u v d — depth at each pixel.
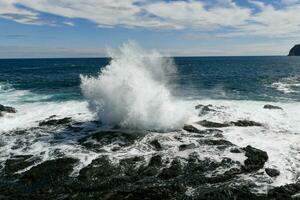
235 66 81.50
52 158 12.73
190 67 75.44
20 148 13.99
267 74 52.59
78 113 19.50
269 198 9.68
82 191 10.27
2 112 19.64
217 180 10.66
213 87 33.38
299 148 13.66
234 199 9.62
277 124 17.03
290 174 11.29
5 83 38.31
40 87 34.25
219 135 14.90
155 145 13.58
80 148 13.56
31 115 19.77
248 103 22.84
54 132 15.80
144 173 11.15
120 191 10.03
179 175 11.01
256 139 14.76
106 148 13.41
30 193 10.29
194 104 21.89
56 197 9.97
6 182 11.09
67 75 52.06
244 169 11.32
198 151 12.69
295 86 34.09
